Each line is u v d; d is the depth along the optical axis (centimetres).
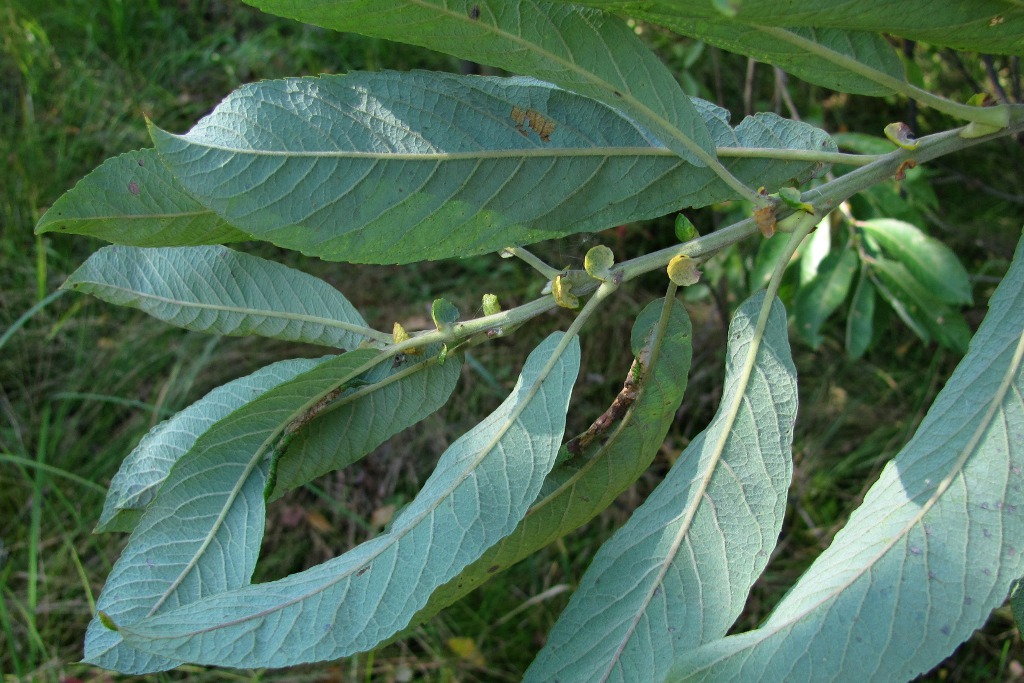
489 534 26
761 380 26
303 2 24
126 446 74
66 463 74
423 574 25
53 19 99
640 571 26
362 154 26
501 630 67
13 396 78
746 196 27
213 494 28
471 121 27
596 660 25
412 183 26
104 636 27
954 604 23
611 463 29
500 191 27
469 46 25
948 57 57
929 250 52
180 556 28
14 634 66
